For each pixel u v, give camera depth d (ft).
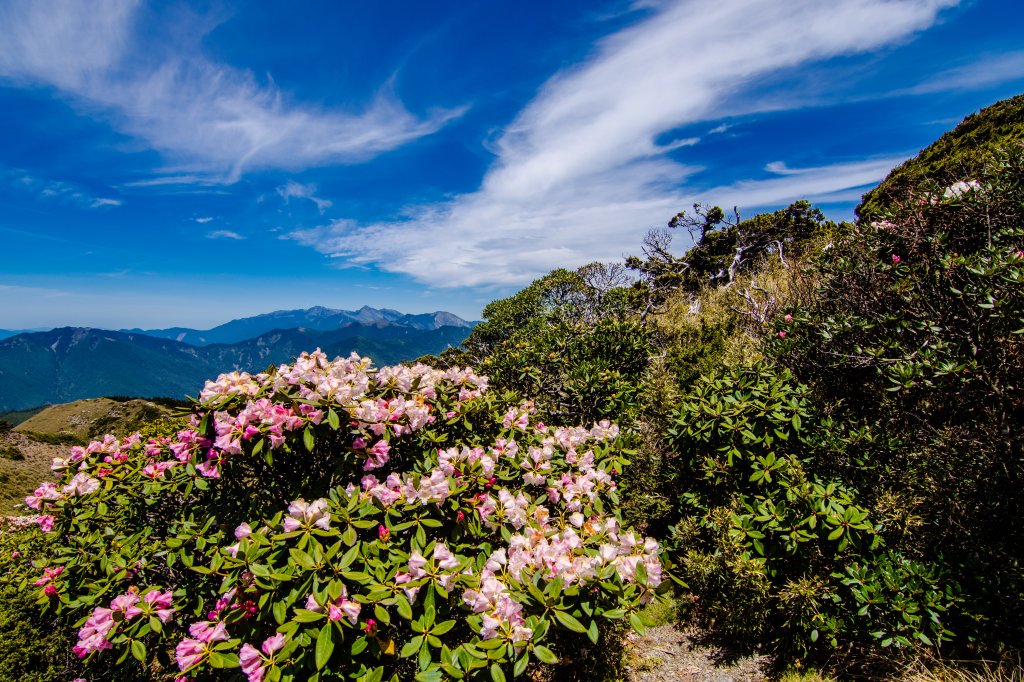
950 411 11.30
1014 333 10.43
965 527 9.28
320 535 7.82
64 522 10.25
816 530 10.14
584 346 23.03
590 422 18.03
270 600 7.18
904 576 8.90
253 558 7.64
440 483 8.78
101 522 10.65
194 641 7.12
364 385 10.08
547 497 10.94
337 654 6.96
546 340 25.17
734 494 11.87
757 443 12.21
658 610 12.21
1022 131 25.59
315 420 9.01
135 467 11.17
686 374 20.70
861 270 15.16
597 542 9.08
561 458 11.75
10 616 10.73
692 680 9.75
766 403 12.25
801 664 9.57
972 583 8.86
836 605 9.48
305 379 9.57
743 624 10.20
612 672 10.00
